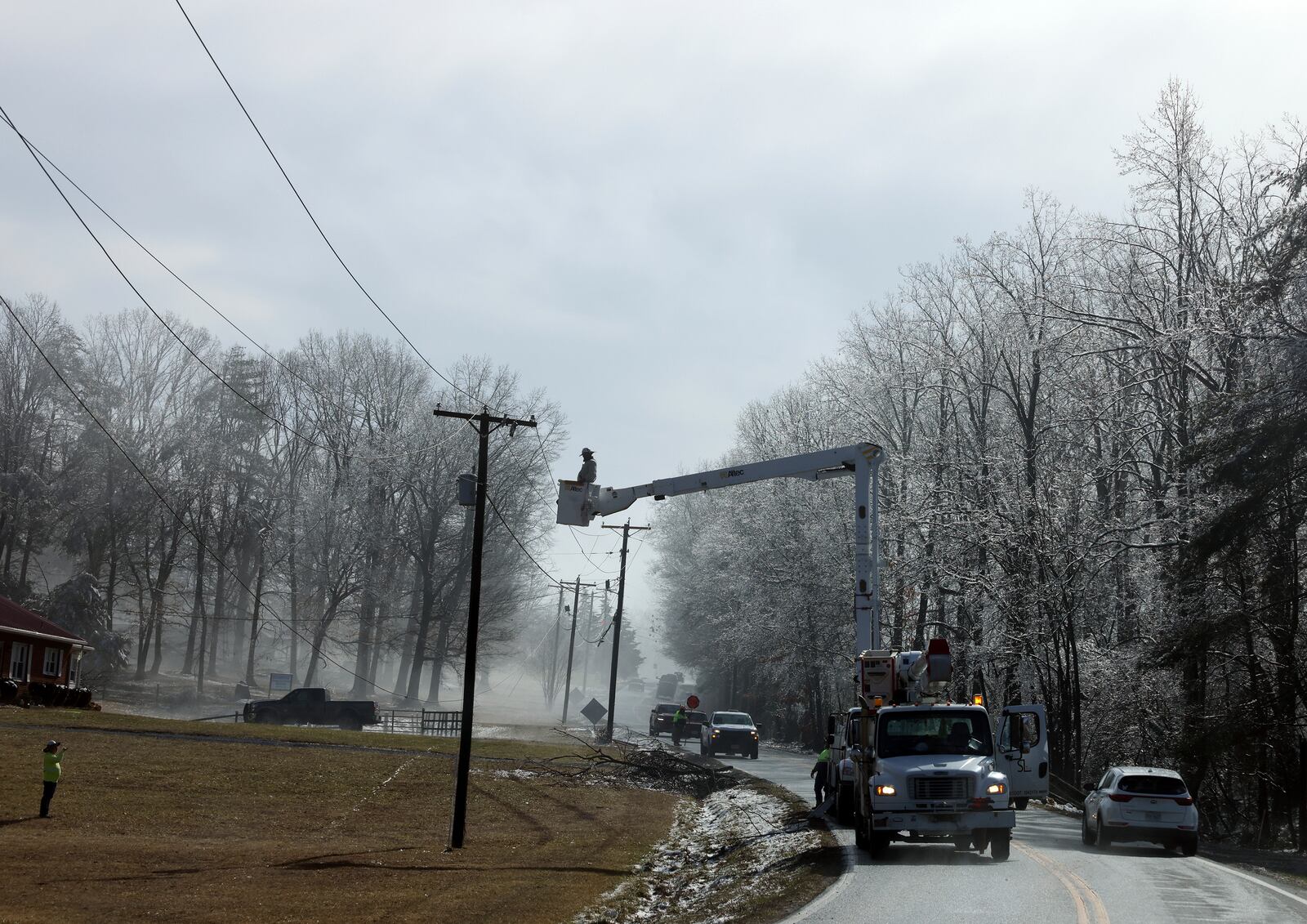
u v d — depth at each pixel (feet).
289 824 94.63
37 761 111.55
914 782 66.59
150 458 254.68
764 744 256.52
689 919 54.95
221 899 59.82
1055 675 150.82
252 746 136.56
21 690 160.76
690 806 121.08
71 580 238.89
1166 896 53.31
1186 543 114.32
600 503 93.09
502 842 89.40
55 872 65.98
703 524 264.93
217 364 267.80
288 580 266.36
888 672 78.74
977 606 156.15
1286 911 49.85
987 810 66.28
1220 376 130.31
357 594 254.47
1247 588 109.09
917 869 62.39
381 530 246.68
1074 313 137.90
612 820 105.29
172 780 109.50
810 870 62.80
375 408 263.70
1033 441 154.51
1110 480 153.07
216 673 284.82
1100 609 151.53
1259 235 106.22
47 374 252.62
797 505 193.16
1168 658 111.65
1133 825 76.69
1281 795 118.93
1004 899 51.13
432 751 148.15
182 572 298.56
